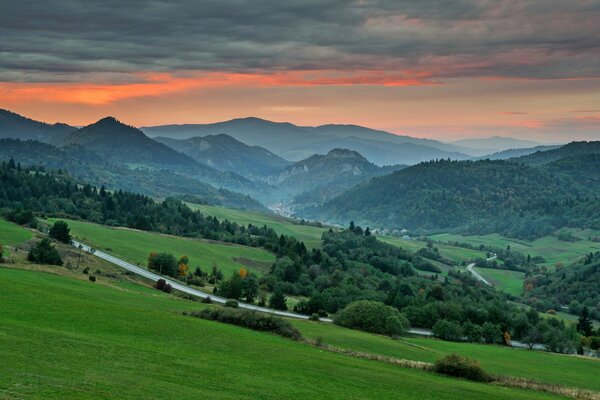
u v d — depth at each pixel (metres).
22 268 111.00
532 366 107.62
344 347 87.31
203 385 43.16
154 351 52.59
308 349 70.94
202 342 61.59
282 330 80.00
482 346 132.62
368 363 67.88
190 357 52.78
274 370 53.31
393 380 58.09
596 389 89.06
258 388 44.91
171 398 38.09
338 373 57.00
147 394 37.97
